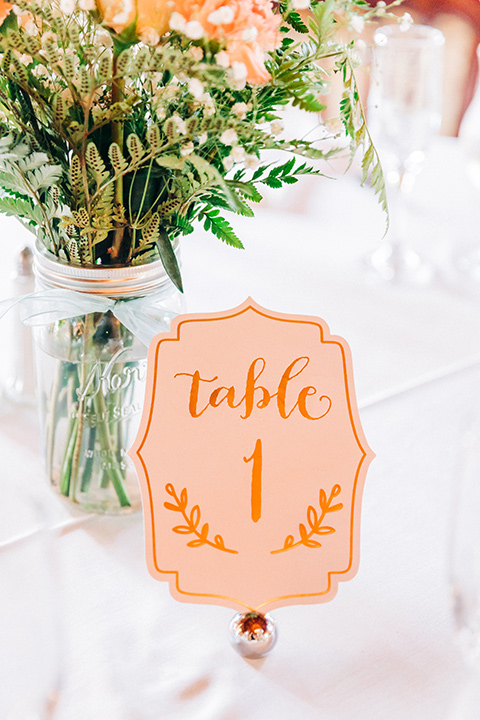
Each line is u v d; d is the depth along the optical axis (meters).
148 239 0.60
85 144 0.56
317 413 0.57
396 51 1.08
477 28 2.10
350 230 1.27
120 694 0.53
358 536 0.57
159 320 0.64
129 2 0.48
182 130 0.52
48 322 0.61
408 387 0.89
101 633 0.58
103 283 0.62
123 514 0.70
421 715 0.52
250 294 1.06
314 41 0.55
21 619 0.43
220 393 0.56
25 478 0.75
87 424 0.67
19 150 0.53
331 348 0.56
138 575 0.64
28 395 0.86
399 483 0.74
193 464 0.56
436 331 1.00
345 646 0.57
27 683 0.43
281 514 0.56
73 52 0.55
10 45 0.52
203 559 0.56
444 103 2.21
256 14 0.49
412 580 0.63
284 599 0.56
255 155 0.58
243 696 0.53
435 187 1.42
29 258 0.83
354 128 0.57
